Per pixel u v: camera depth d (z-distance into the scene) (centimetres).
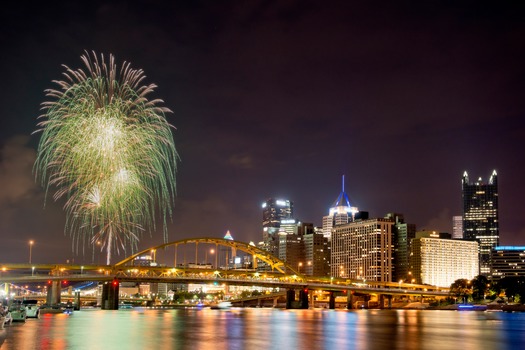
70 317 15225
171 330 9956
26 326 10069
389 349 7194
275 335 9294
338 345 7650
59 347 6316
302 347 7212
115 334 8619
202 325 11862
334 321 15388
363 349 7119
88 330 9369
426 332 10994
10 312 11012
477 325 14488
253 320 15225
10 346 6359
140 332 9212
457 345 8212
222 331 9950
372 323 14500
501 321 17250
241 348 6806
